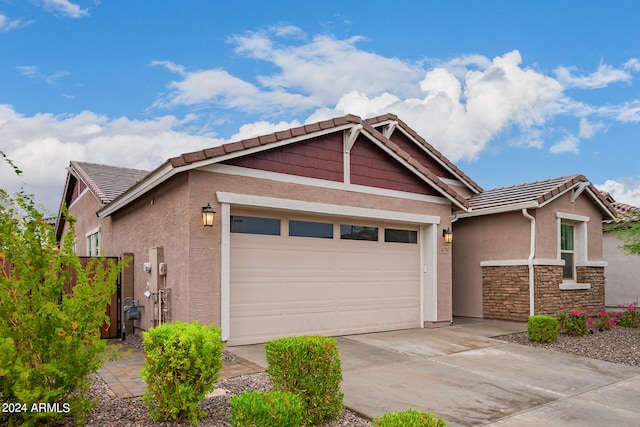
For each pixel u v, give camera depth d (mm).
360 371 7453
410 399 6148
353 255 10656
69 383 4664
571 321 11039
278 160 9336
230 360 7699
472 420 5516
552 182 13758
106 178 16156
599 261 14695
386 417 3857
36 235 4898
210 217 8305
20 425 4641
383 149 10867
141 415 5152
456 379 7152
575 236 14383
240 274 9008
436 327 11719
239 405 4219
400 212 11195
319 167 9914
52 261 4953
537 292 12578
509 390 6719
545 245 13047
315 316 9914
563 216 13562
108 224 13648
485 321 13133
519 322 12812
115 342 9805
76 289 4945
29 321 4598
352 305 10539
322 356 5305
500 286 13406
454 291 14648
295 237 9789
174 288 8719
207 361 4957
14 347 4387
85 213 16875
